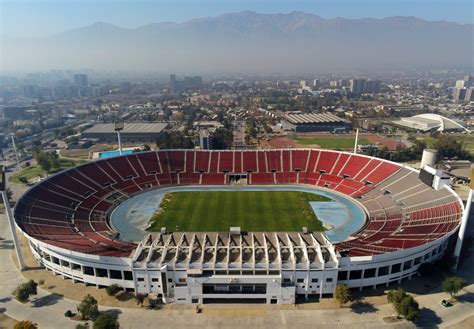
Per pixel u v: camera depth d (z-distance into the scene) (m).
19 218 95.25
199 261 76.06
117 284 79.56
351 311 73.12
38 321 70.56
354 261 75.94
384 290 80.31
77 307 72.19
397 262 79.75
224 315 72.06
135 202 135.38
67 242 88.00
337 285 74.69
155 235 91.25
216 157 168.00
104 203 129.75
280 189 149.38
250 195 142.50
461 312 72.81
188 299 75.44
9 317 71.69
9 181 172.00
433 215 102.00
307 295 77.19
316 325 69.12
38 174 183.12
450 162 196.62
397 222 107.00
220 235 89.38
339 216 122.62
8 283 83.56
